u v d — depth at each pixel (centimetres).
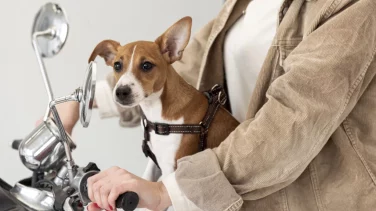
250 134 84
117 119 191
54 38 101
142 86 104
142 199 80
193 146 107
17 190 89
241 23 122
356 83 84
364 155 92
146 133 111
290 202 95
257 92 104
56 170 93
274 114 83
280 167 83
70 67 185
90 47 184
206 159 85
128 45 109
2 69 183
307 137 82
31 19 180
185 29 109
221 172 83
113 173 82
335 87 81
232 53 121
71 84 188
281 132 82
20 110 189
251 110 105
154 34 187
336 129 91
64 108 119
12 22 179
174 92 107
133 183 79
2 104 187
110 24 183
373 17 83
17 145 109
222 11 124
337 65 81
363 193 91
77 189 84
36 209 86
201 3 185
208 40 125
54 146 90
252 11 117
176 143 106
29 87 187
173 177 85
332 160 95
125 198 75
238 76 120
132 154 196
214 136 109
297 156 83
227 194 82
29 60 184
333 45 82
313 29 89
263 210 95
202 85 127
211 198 82
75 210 86
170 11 185
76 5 179
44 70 96
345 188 92
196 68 132
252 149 83
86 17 181
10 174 194
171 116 106
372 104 91
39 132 90
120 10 182
